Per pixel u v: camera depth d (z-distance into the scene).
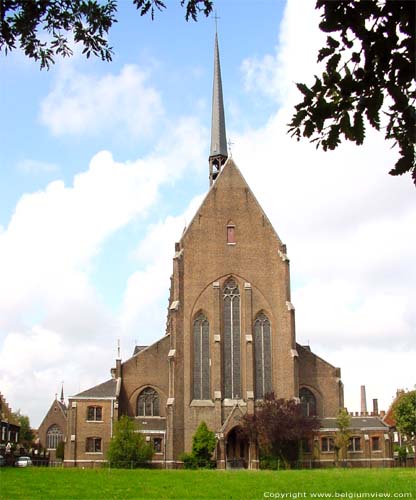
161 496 34.59
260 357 79.25
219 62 104.19
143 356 81.69
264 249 82.56
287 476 48.69
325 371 81.25
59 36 14.98
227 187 84.56
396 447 100.75
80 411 78.31
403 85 9.87
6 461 87.75
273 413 71.44
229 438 76.19
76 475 49.09
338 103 10.12
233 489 38.38
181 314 79.56
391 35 9.74
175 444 74.69
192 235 82.44
